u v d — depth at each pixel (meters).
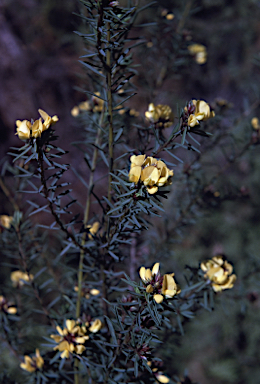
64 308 0.53
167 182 0.40
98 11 0.40
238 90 1.74
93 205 1.28
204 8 1.55
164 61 0.75
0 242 0.53
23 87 1.45
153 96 0.70
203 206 0.64
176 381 0.52
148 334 0.41
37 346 0.67
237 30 1.68
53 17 1.39
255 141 0.61
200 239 1.45
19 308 0.57
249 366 1.37
